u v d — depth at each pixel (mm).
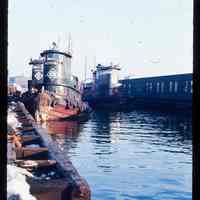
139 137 30625
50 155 10117
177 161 19516
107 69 66188
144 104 72750
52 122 37500
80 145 24359
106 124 41469
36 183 5930
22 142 13688
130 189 13109
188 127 40656
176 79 64438
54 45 39688
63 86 39406
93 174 15375
